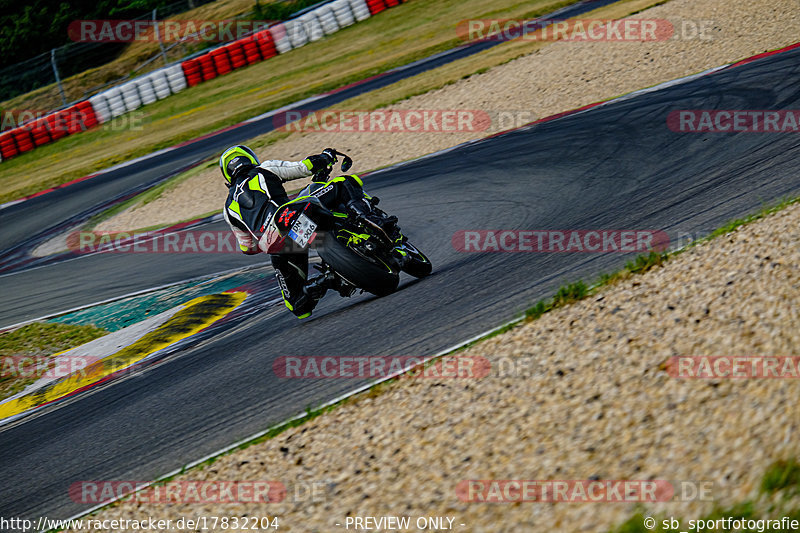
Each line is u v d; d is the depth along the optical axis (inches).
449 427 591.5
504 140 1697.8
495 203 1299.2
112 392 984.9
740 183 1008.9
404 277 1045.8
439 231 1241.4
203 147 2866.6
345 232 860.0
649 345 595.2
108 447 813.2
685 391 522.6
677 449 474.9
